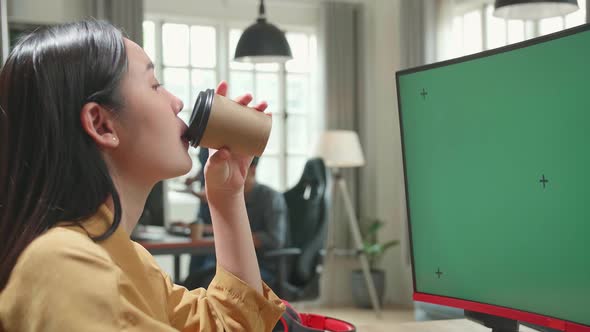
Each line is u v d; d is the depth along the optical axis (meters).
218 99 0.79
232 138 0.81
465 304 1.08
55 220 0.66
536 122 0.95
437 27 5.00
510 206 1.00
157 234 4.11
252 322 0.91
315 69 6.01
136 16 5.16
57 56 0.68
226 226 0.92
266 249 3.91
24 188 0.68
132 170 0.73
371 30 5.95
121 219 0.71
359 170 5.93
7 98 0.68
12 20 4.82
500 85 1.00
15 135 0.68
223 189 0.90
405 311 5.47
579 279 0.91
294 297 4.05
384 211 5.83
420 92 1.13
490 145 1.02
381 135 5.85
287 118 5.97
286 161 5.96
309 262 4.20
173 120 0.75
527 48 0.96
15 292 0.60
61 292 0.58
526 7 2.67
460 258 1.09
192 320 0.91
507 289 1.01
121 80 0.70
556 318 0.94
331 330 1.09
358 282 5.61
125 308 0.60
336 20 5.81
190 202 5.57
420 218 1.15
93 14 5.10
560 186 0.93
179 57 5.64
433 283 1.14
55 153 0.66
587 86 0.88
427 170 1.13
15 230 0.66
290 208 4.67
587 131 0.88
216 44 5.74
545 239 0.95
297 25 5.90
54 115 0.67
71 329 0.57
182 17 5.59
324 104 5.78
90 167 0.67
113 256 0.68
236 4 5.74
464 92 1.06
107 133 0.70
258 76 5.89
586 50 0.88
